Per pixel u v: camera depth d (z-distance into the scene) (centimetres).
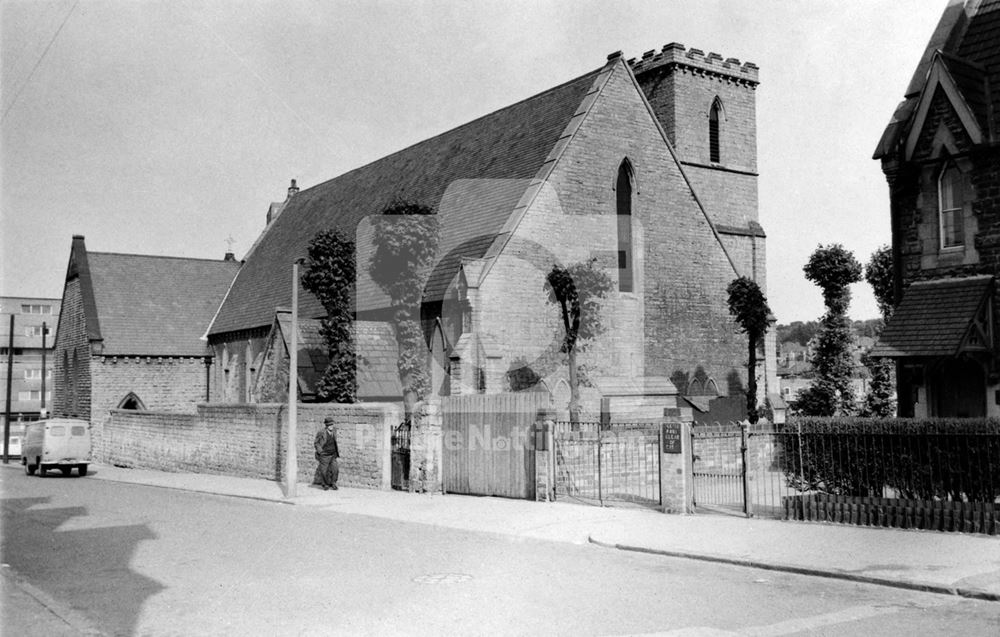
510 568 1459
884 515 1759
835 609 1141
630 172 3750
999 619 1077
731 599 1204
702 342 3903
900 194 2436
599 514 2114
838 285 5606
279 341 4072
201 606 1195
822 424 1945
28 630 1075
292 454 2734
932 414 2278
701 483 2695
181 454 4322
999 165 2228
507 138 4050
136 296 5859
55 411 6319
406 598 1223
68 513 2367
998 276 2222
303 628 1066
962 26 2553
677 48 4962
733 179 5188
